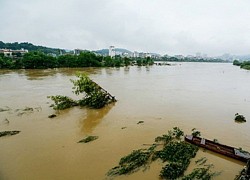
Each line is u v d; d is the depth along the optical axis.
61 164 15.78
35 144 18.88
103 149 18.06
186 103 33.00
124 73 80.62
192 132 21.62
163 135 20.08
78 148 18.22
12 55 140.25
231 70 118.44
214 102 34.09
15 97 35.38
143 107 30.42
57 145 18.73
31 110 28.33
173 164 14.95
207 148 17.77
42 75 66.75
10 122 24.00
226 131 21.98
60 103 29.80
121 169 14.78
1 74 68.06
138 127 22.92
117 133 21.38
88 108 29.69
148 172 14.75
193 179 13.73
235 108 30.69
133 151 17.28
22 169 15.15
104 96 31.14
